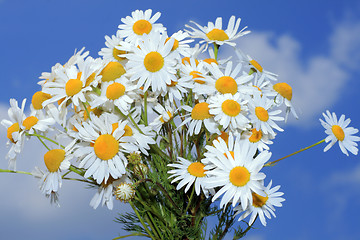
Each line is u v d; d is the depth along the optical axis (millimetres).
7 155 627
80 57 613
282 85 647
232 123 589
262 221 591
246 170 572
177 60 631
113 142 587
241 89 615
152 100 631
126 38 656
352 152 640
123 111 602
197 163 611
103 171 584
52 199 626
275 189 606
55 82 615
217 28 672
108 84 613
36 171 613
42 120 621
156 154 646
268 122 604
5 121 639
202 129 620
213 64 620
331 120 646
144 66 602
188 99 634
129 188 579
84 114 625
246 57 652
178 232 629
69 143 616
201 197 622
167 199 640
